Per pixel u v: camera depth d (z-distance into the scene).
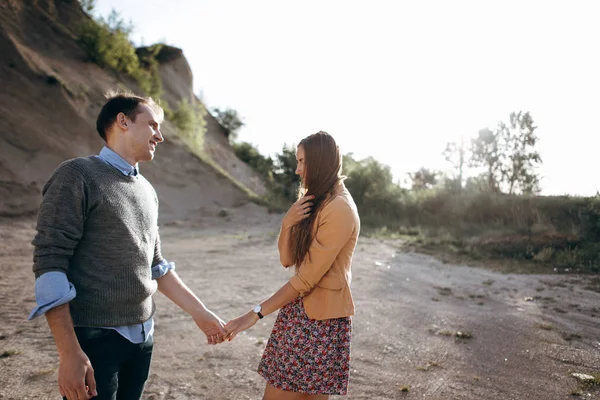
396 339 4.70
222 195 21.42
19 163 16.62
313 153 2.29
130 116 2.10
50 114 18.92
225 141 43.19
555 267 8.74
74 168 1.88
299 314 2.26
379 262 9.40
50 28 24.08
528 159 18.75
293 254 2.30
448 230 14.16
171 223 16.61
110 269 1.89
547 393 3.44
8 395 3.23
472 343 4.57
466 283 7.48
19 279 7.06
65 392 1.67
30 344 4.25
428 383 3.63
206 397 3.35
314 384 2.20
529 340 4.64
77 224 1.82
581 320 5.32
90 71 23.67
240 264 9.01
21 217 14.53
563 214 12.63
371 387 3.56
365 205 18.36
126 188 2.02
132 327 1.99
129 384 2.07
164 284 2.42
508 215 13.90
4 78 18.59
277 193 23.56
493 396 3.39
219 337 2.36
